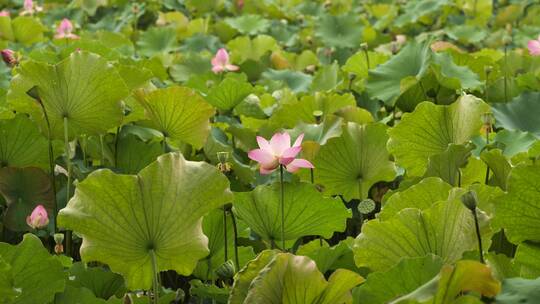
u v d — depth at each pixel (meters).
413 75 5.64
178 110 4.59
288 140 3.91
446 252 3.56
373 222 3.61
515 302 3.02
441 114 4.48
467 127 4.45
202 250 3.64
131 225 3.65
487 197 3.86
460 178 4.32
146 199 3.65
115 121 4.54
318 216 4.10
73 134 4.58
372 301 3.31
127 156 4.93
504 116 5.28
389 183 5.05
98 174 3.63
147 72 4.97
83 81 4.46
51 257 3.68
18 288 3.62
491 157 4.18
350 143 4.66
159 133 5.08
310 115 5.48
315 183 4.72
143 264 3.69
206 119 4.62
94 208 3.64
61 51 6.05
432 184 3.88
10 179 4.53
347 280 3.25
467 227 3.52
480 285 3.07
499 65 6.82
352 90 6.33
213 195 3.67
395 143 4.55
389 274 3.29
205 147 4.89
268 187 4.08
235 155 5.02
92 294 3.74
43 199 4.55
